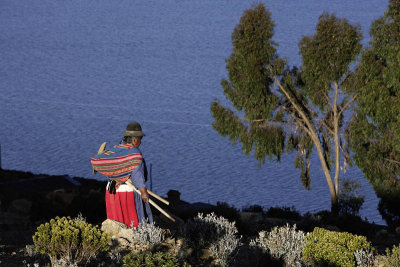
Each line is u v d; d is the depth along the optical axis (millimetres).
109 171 11852
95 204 32875
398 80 56656
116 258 10664
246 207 47719
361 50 60344
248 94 64250
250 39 62938
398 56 55250
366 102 58969
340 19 61250
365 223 32250
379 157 61469
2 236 14156
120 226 12211
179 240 12547
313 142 68688
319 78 62875
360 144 63375
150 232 11773
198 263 11672
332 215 33438
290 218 36625
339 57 60406
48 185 90750
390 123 59250
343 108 65188
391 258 11875
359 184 63500
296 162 69375
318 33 60625
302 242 12625
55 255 10023
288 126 67812
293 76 68500
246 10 63719
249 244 13094
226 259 11742
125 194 12180
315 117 68875
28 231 15773
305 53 62594
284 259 12336
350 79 62594
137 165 11758
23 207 37438
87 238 10203
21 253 11297
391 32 56344
